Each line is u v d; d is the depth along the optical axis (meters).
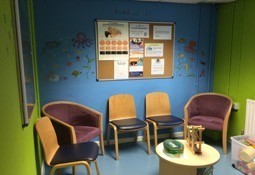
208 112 3.70
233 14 3.55
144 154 3.35
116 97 3.53
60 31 3.21
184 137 3.54
